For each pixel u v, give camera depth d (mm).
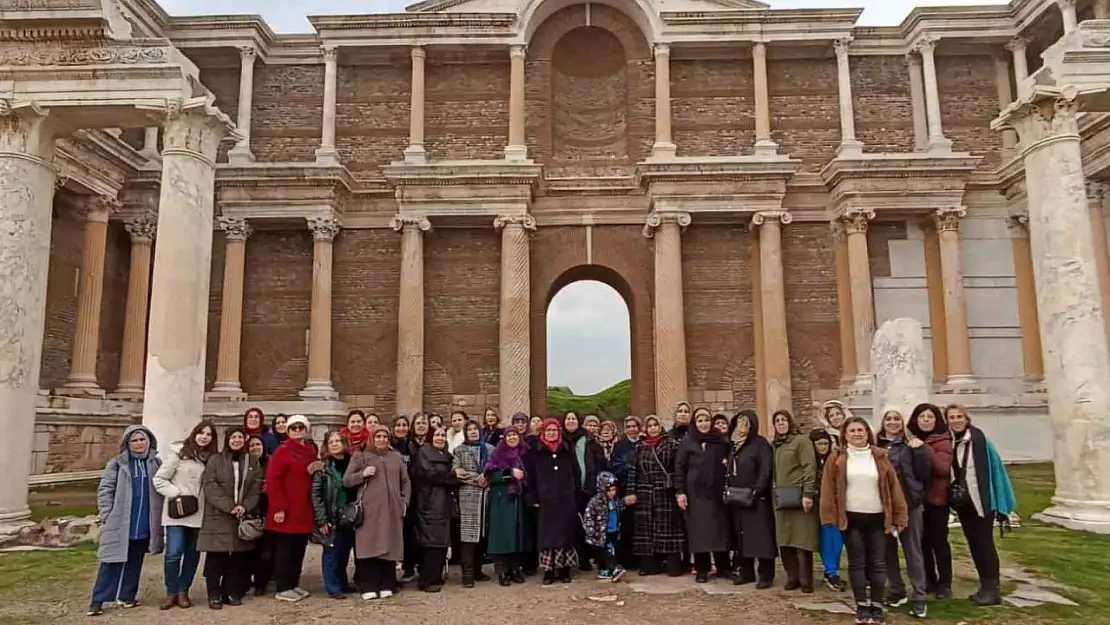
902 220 33156
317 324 31125
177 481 10742
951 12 33062
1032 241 16562
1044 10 31094
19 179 16172
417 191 31203
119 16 17500
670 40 33281
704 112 34562
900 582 10500
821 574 12656
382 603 11016
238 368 31188
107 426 27031
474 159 33594
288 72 34844
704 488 12070
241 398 30453
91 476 25766
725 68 34906
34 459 23562
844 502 9781
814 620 9914
